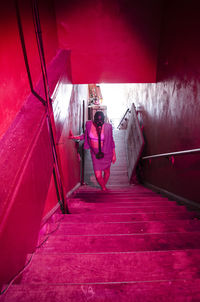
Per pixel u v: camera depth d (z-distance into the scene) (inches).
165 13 140.6
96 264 46.9
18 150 50.3
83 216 86.4
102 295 35.7
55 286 37.2
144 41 156.8
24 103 68.0
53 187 89.0
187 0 104.7
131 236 61.9
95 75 167.5
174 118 126.4
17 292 36.1
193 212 89.7
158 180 166.4
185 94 110.0
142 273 44.7
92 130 161.0
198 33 94.2
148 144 195.6
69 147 156.5
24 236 46.8
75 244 58.4
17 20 64.0
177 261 47.8
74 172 181.5
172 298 35.4
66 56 136.3
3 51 54.0
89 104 413.4
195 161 101.0
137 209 99.3
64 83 123.3
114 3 147.4
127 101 324.5
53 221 80.7
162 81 150.8
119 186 221.5
